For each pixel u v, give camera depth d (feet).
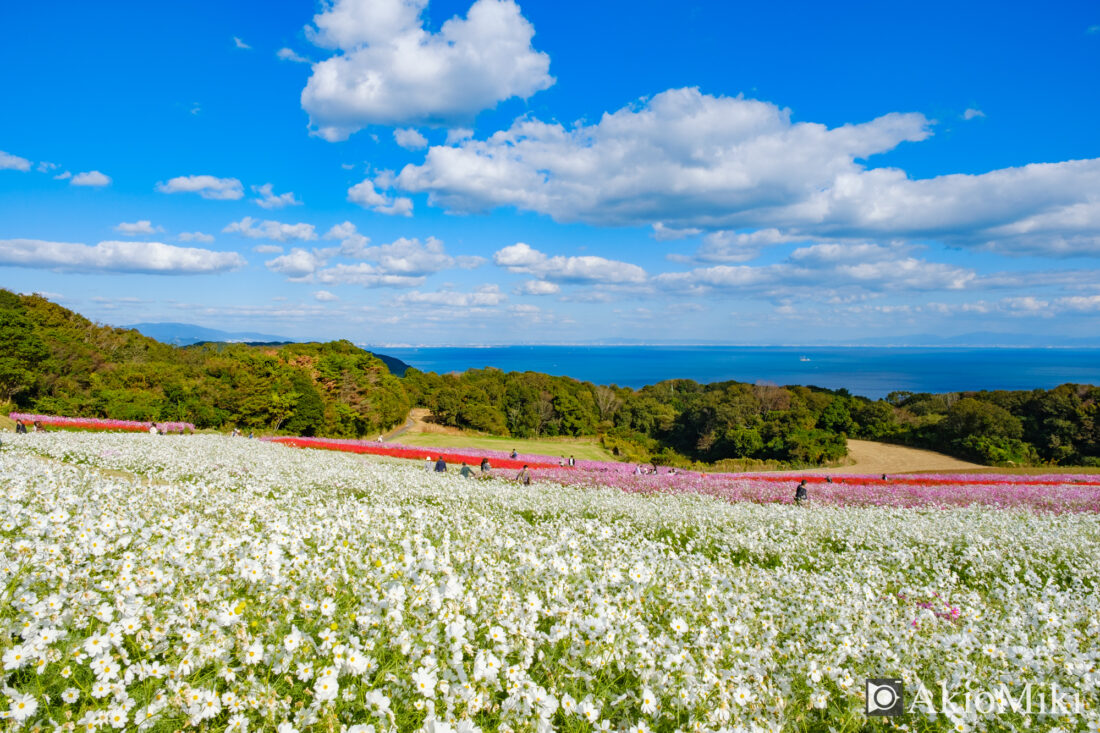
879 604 23.90
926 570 38.40
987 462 185.88
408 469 89.40
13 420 121.39
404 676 13.52
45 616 13.44
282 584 16.98
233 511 32.53
